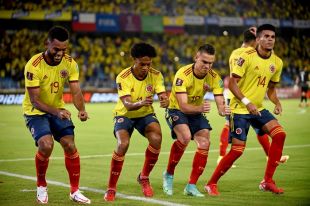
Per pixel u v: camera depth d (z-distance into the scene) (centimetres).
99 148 1305
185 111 746
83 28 3931
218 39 4462
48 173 934
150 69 755
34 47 3731
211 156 1166
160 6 4372
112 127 1862
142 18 4119
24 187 800
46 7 3950
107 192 718
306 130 1741
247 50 788
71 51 3903
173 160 761
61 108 738
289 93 3938
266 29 769
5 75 3531
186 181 869
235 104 786
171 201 705
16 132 1684
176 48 4275
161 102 745
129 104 714
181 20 4241
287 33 4753
